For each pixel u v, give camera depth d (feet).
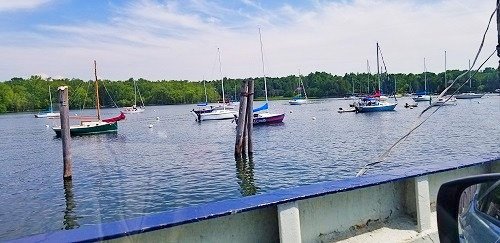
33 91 393.91
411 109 242.58
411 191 14.01
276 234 11.71
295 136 130.62
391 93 320.29
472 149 88.43
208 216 10.27
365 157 82.12
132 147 111.14
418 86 366.43
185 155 94.99
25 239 8.98
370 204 13.55
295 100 379.14
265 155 90.17
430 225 13.71
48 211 45.34
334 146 102.83
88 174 59.88
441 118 173.37
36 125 253.85
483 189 7.62
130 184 40.86
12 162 96.37
